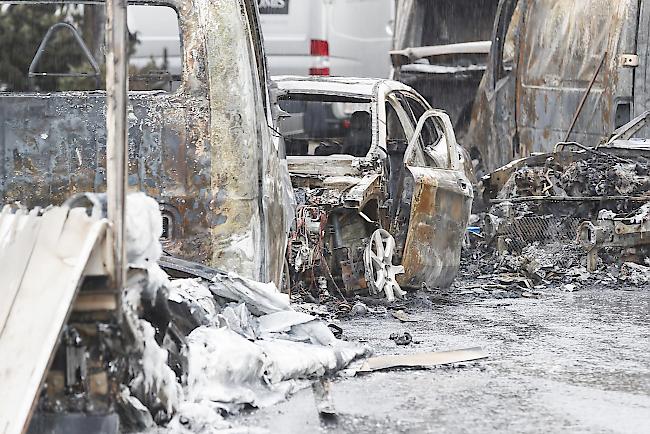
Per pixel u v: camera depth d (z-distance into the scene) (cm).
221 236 1939
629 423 1477
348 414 1509
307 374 1717
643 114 3966
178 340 1467
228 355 1516
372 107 3103
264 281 1988
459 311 2766
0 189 1942
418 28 5394
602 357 2023
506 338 2275
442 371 1861
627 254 3534
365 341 2230
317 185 2912
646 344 2192
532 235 3722
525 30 4666
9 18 2030
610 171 3625
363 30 5306
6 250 1209
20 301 1163
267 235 2006
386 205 2939
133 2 1969
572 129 4344
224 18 1958
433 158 3186
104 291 1178
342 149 3247
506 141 4791
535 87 4575
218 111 1948
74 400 1195
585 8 4300
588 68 4262
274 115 2330
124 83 1188
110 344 1199
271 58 4928
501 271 3600
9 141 1947
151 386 1341
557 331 2386
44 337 1130
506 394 1664
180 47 1959
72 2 2017
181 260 1844
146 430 1323
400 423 1461
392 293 2836
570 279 3444
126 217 1264
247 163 1950
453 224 3084
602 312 2739
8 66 2039
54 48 2041
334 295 2852
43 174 1947
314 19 4953
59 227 1197
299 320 1861
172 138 1941
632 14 4056
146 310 1398
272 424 1439
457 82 5359
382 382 1745
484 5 5369
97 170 1947
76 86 2047
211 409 1414
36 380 1107
